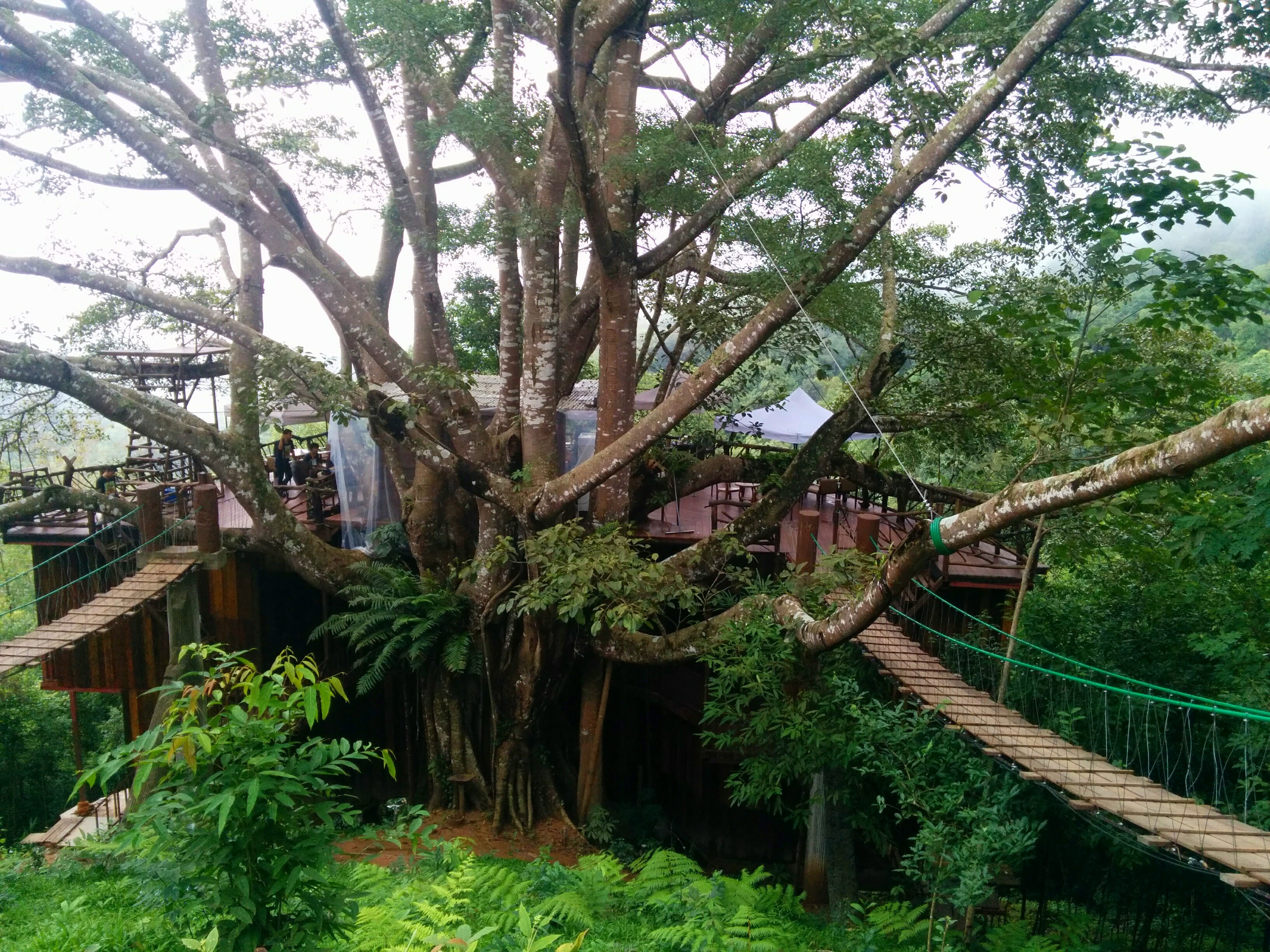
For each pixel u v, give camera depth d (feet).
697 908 24.06
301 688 14.35
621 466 33.71
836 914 29.68
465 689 42.98
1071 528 39.47
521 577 40.70
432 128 33.94
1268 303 31.96
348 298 35.17
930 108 31.96
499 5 37.04
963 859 22.31
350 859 31.68
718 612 41.57
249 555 45.32
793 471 38.24
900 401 47.73
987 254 45.14
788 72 38.01
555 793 42.39
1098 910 37.50
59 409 52.24
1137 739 33.04
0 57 31.12
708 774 46.52
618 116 37.91
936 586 38.91
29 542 44.16
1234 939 33.81
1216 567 38.45
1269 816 27.12
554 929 24.30
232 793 12.50
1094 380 34.22
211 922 15.06
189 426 38.14
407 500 43.73
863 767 26.99
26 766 61.72
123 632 45.65
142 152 32.35
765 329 31.81
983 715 26.73
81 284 34.30
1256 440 14.51
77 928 20.17
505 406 42.57
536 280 38.58
